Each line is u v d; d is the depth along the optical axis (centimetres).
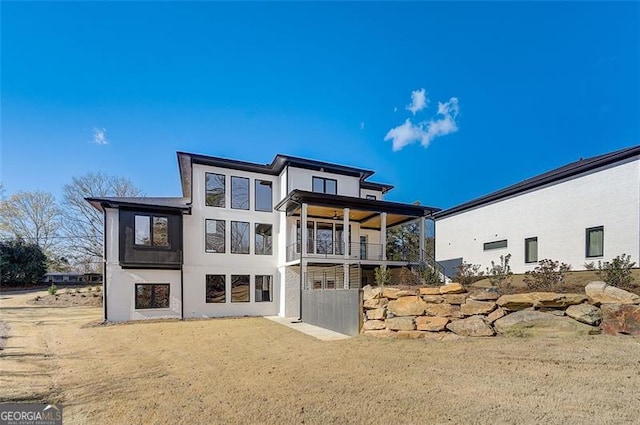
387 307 980
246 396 516
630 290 773
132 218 1692
